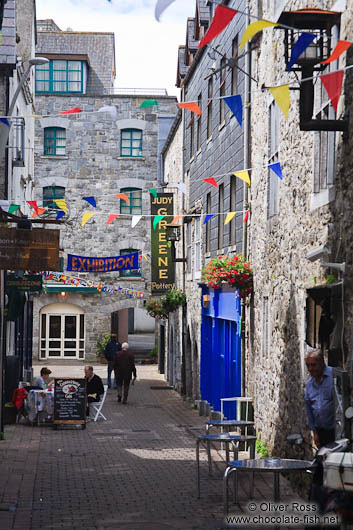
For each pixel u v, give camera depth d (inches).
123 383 953.5
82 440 611.2
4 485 415.2
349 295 301.7
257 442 503.5
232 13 190.7
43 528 321.4
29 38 1086.4
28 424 715.4
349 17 300.4
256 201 550.6
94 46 1694.1
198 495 381.1
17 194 903.7
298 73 405.1
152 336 2261.3
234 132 660.1
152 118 1499.8
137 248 1497.3
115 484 421.1
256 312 542.0
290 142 425.4
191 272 959.6
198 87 898.7
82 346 1512.1
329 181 341.7
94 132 1494.8
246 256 586.6
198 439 383.6
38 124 1487.5
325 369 321.7
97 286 1121.4
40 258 462.9
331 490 237.8
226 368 708.0
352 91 301.3
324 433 321.7
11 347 853.2
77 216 1486.2
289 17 306.3
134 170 1498.5
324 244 343.3
